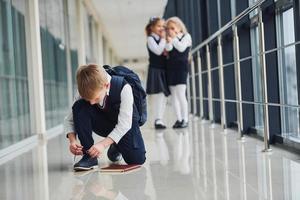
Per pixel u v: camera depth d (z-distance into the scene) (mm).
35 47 4859
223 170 2297
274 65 3182
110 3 10102
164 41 4863
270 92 3174
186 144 3461
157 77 4941
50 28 6055
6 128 3709
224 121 4188
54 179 2293
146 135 4348
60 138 4832
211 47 5637
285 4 2936
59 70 6695
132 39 17203
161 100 5004
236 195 1754
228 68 4762
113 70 2521
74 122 2488
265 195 1726
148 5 10523
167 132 4555
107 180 2188
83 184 2123
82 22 9125
